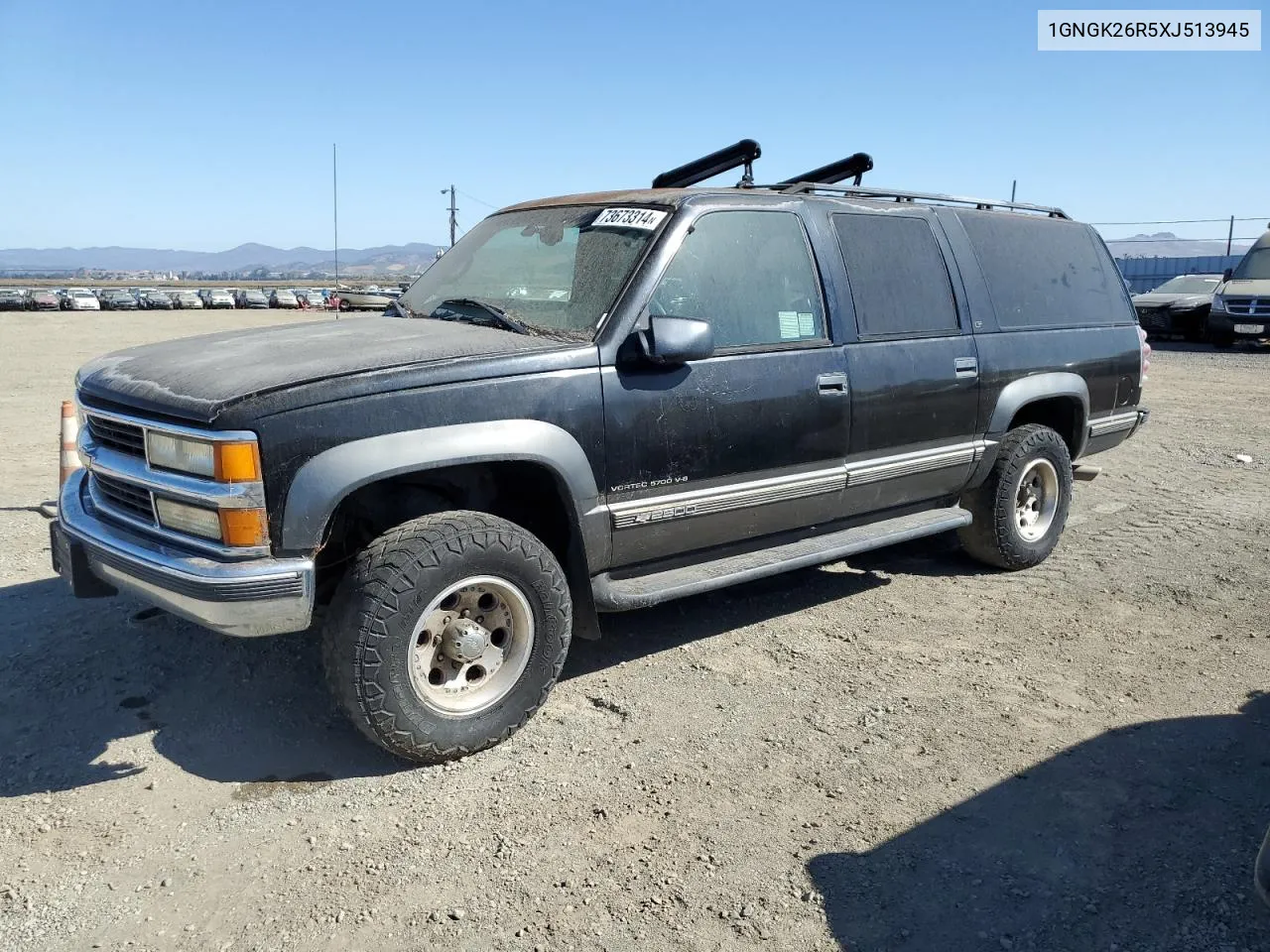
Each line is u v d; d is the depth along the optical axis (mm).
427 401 3252
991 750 3514
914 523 4930
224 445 2967
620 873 2805
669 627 4734
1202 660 4320
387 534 3275
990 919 2602
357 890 2729
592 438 3609
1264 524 6621
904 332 4699
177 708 3775
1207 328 19625
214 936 2541
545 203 4672
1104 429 5945
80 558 3523
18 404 11859
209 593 2982
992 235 5324
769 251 4238
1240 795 3201
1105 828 3018
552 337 3711
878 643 4535
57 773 3314
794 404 4191
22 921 2588
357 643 3146
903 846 2930
